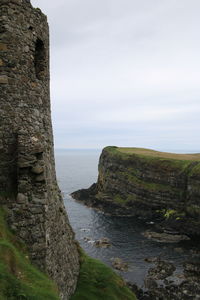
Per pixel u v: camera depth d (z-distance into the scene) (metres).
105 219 79.25
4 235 11.19
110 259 48.75
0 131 12.73
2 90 12.74
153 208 88.62
